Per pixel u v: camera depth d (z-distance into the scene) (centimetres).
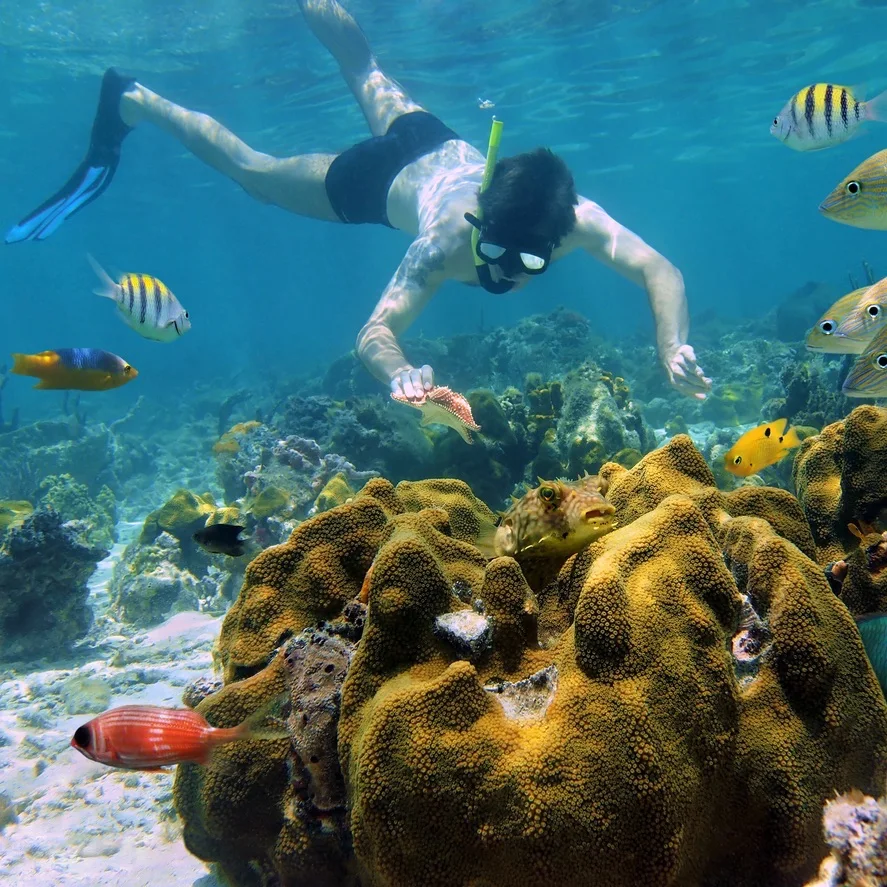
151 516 216
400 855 60
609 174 1421
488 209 162
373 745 62
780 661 67
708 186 1806
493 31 596
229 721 76
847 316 102
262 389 738
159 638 179
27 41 625
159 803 112
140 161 1012
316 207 270
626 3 561
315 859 73
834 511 89
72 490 321
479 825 59
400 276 198
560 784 59
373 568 72
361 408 219
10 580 176
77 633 184
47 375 114
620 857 58
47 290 2991
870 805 59
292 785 74
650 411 370
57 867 99
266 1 540
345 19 285
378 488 92
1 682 163
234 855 79
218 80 703
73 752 128
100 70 695
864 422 86
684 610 67
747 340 554
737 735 64
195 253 2372
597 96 818
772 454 108
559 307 500
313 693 75
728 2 579
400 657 71
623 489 88
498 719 63
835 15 634
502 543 76
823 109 112
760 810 64
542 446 192
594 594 64
